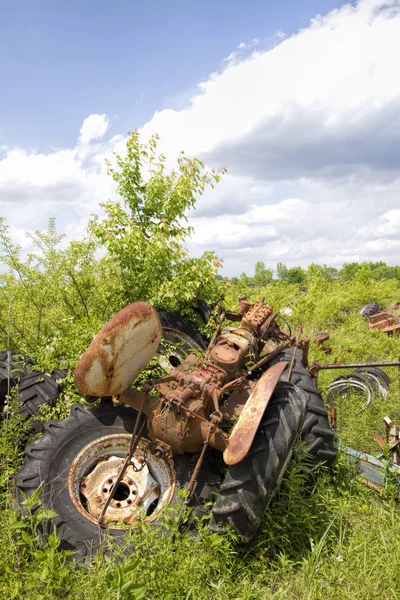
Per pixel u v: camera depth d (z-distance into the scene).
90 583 2.46
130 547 2.90
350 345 8.22
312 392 3.89
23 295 6.04
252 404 3.02
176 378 3.53
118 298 5.94
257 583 2.75
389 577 2.69
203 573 2.62
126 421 3.63
